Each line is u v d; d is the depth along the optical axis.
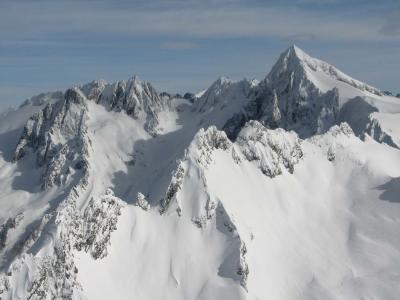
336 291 113.06
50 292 93.81
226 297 104.06
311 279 116.38
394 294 110.25
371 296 111.06
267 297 107.44
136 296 103.62
